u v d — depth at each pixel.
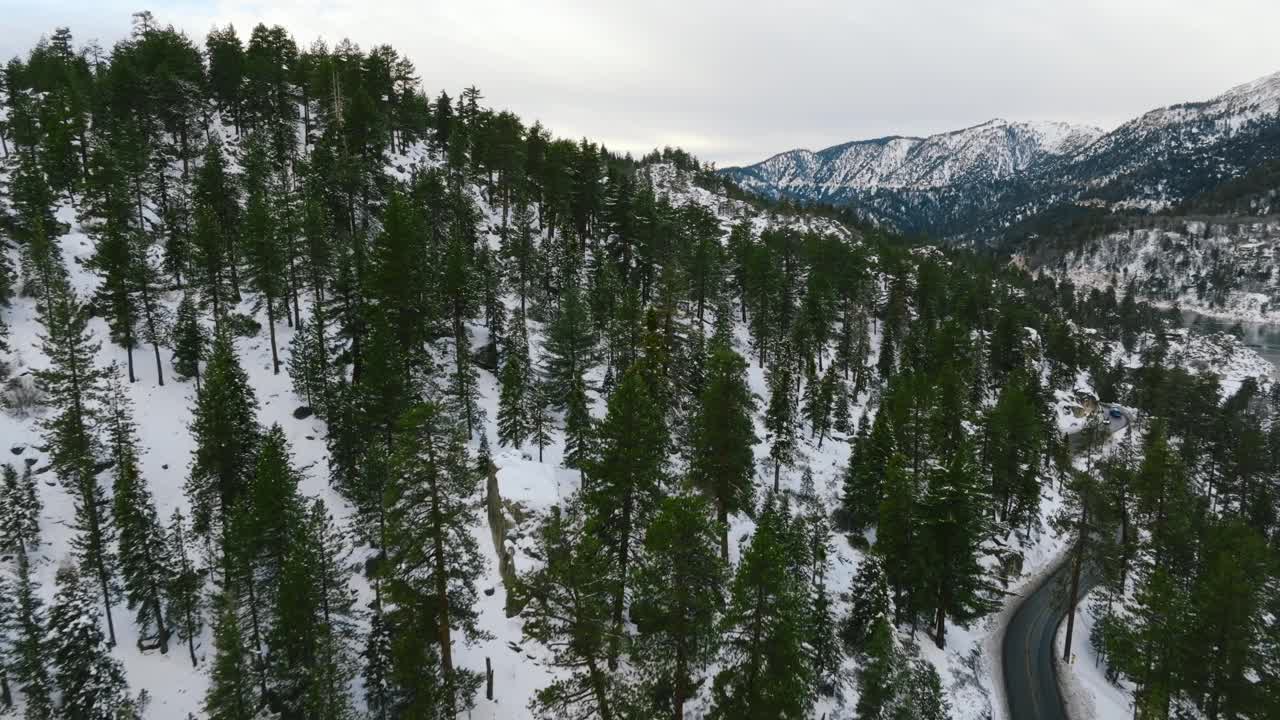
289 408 51.59
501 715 29.59
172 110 77.25
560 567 22.11
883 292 113.69
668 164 193.62
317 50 113.25
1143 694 36.12
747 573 22.47
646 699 23.08
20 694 32.56
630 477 31.45
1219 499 75.44
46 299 49.25
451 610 29.83
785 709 21.94
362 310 52.41
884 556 41.69
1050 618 47.81
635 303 60.41
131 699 31.53
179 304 57.38
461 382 51.03
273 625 34.59
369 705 31.09
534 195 90.25
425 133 106.25
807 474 56.28
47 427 42.16
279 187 72.44
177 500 44.31
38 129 72.75
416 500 27.91
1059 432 80.88
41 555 38.69
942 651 39.53
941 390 60.81
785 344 76.31
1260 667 33.56
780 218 178.12
